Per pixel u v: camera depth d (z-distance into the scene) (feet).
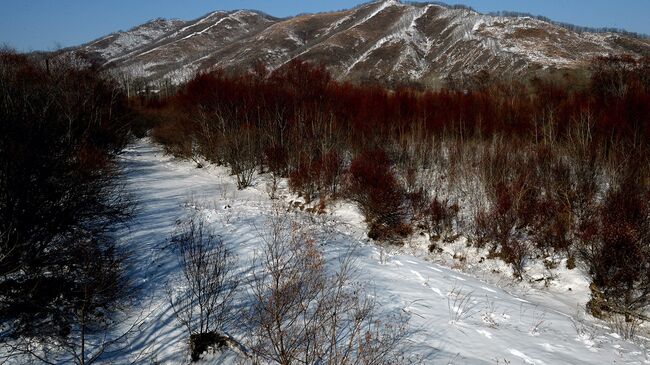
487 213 35.50
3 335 18.53
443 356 18.06
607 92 69.41
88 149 32.83
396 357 17.42
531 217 33.78
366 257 31.14
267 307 19.45
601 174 38.88
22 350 17.87
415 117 63.67
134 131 89.66
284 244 30.09
